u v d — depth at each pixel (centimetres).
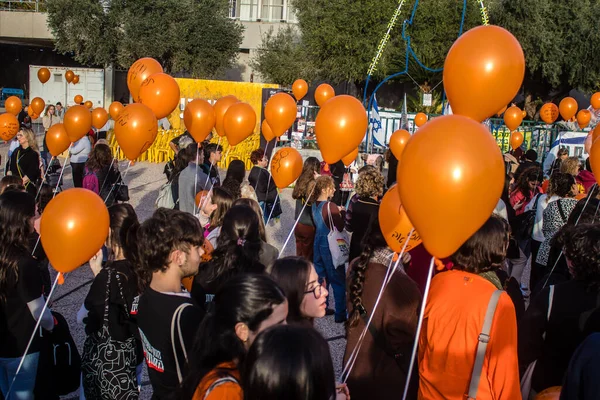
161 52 2911
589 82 2366
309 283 279
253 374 171
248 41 3472
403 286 296
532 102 2598
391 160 941
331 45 2523
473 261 260
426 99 1639
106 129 1827
